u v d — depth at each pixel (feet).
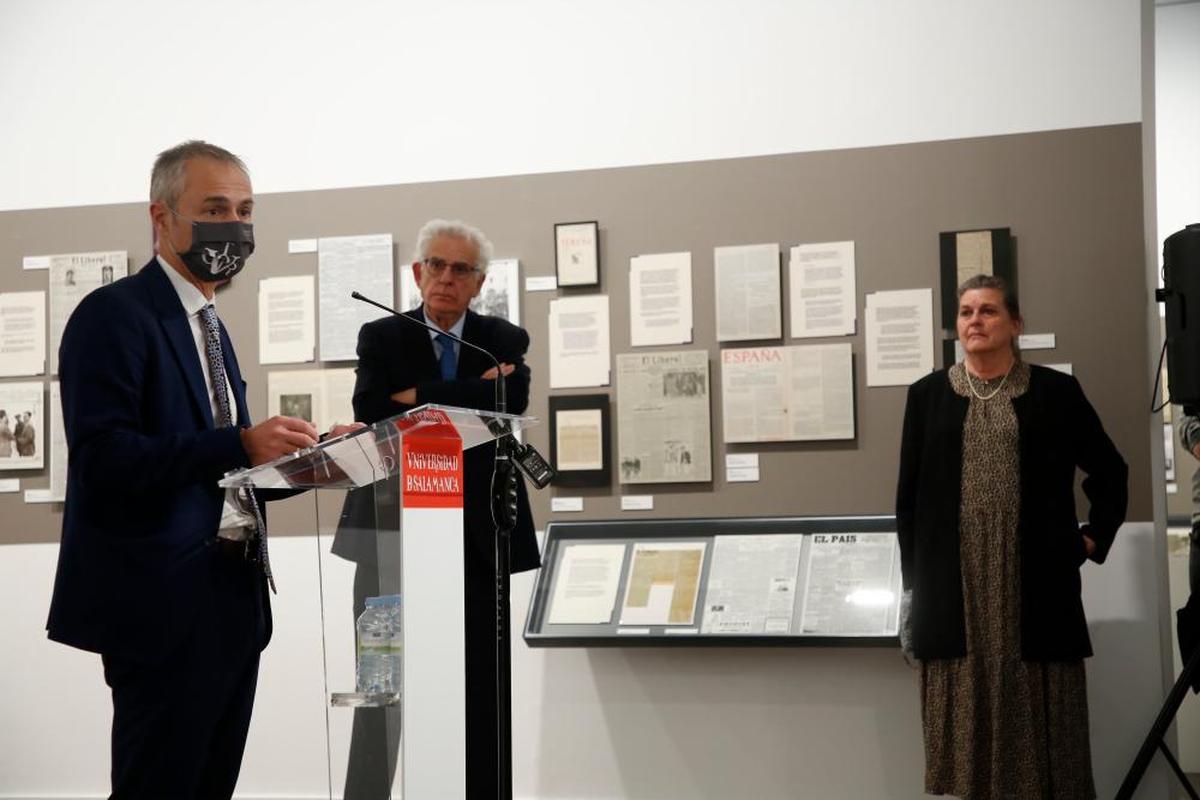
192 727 8.46
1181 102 16.90
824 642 14.64
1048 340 15.48
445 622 7.66
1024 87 15.78
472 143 17.15
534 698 16.26
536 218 16.88
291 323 17.31
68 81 18.19
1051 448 13.21
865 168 16.10
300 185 17.51
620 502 16.35
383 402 12.62
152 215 9.23
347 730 7.36
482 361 12.82
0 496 17.76
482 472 11.14
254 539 8.93
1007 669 12.91
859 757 15.51
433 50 17.35
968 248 15.64
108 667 8.61
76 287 17.88
